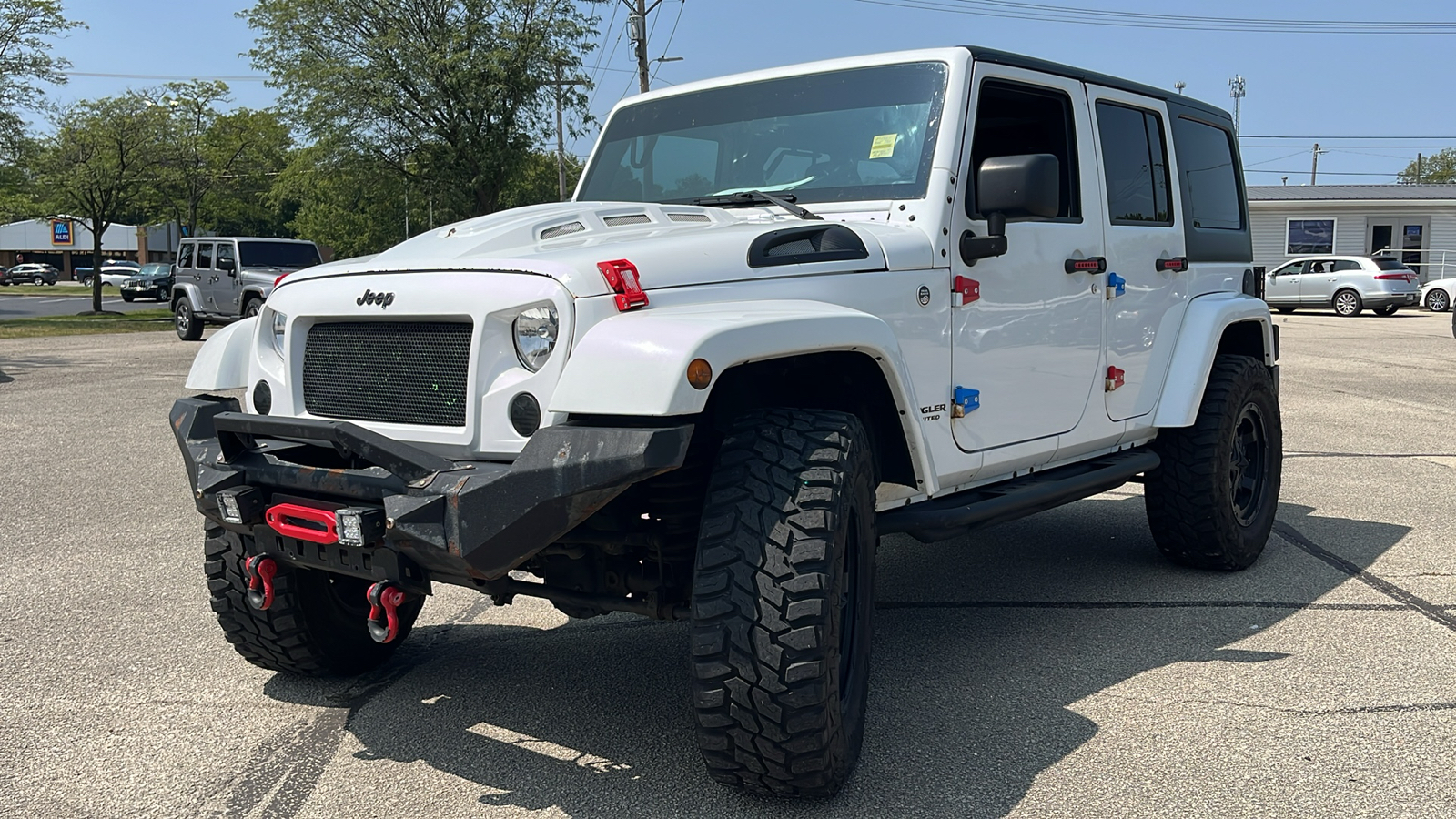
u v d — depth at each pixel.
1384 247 35.06
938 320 3.57
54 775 3.17
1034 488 3.97
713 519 2.77
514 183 32.66
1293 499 6.84
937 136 3.70
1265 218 35.62
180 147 36.41
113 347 20.14
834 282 3.24
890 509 3.55
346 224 47.53
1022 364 3.99
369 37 30.67
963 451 3.72
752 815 2.88
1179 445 4.97
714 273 3.01
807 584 2.66
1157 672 3.87
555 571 3.27
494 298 2.84
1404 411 10.80
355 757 3.27
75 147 33.28
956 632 4.36
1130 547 5.73
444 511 2.66
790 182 3.97
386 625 2.88
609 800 2.97
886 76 3.93
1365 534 5.91
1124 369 4.62
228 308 20.47
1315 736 3.31
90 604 4.82
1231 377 5.03
